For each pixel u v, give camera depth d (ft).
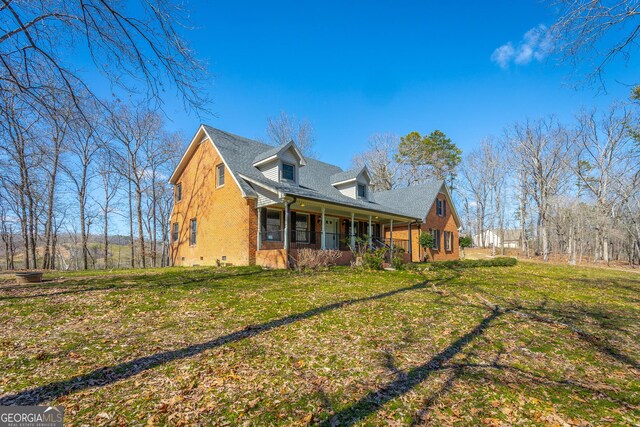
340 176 64.90
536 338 17.47
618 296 30.55
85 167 79.00
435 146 129.39
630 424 9.52
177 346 15.49
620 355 15.21
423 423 9.55
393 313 21.90
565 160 97.04
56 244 83.66
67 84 20.58
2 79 19.30
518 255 116.16
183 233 63.10
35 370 12.73
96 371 12.72
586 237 102.83
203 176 57.77
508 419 9.75
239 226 48.08
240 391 11.37
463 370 13.28
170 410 10.11
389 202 81.15
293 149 52.11
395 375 12.76
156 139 88.94
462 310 23.20
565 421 9.66
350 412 10.12
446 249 82.28
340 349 15.40
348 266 47.65
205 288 29.53
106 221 88.63
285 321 19.58
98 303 23.63
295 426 9.38
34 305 22.80
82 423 9.36
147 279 34.94
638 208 92.53
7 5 17.42
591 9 17.10
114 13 17.71
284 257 42.70
